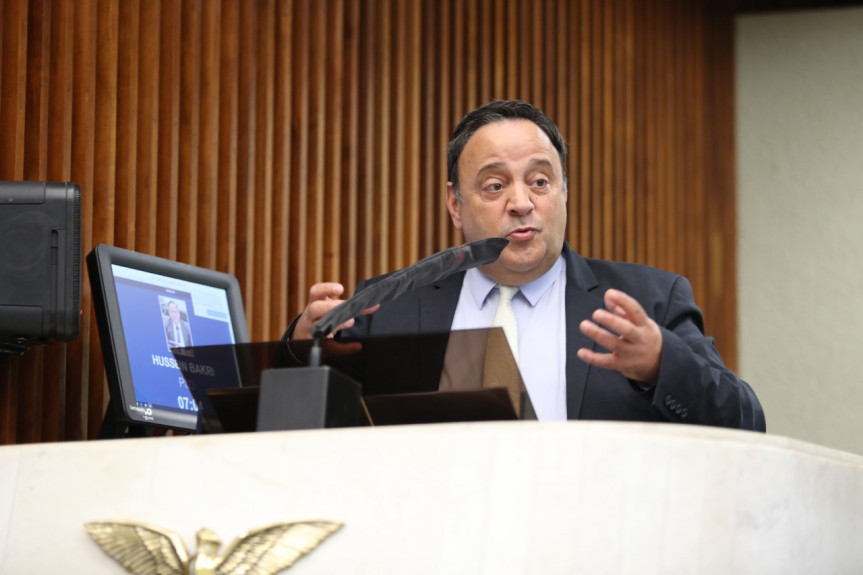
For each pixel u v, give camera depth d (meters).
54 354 4.45
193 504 2.07
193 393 2.55
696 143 7.40
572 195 6.77
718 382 2.80
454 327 3.34
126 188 4.80
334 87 5.73
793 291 7.30
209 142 5.16
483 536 1.98
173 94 5.02
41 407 4.41
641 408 3.05
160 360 3.88
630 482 2.02
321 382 2.25
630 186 7.04
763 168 7.43
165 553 2.05
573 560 1.97
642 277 3.31
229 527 2.04
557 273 3.36
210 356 2.47
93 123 4.74
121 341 3.74
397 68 6.03
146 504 2.09
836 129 7.36
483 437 2.01
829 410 7.17
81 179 4.68
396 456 2.02
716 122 7.48
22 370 4.39
